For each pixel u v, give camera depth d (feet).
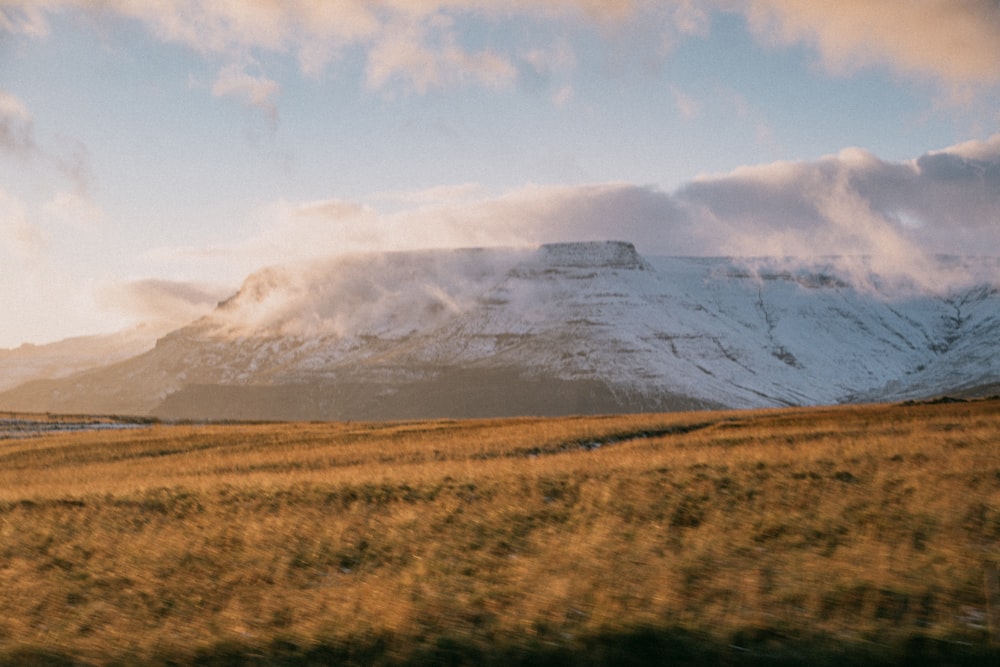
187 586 49.80
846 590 38.34
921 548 47.01
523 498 70.13
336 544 57.67
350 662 34.30
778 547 49.44
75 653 37.24
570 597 39.78
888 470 71.77
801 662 30.86
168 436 196.85
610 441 141.59
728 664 31.42
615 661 32.32
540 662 32.86
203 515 72.59
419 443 143.13
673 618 35.58
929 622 33.96
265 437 184.85
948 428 111.75
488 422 216.74
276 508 73.51
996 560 42.55
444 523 62.80
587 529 57.67
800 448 95.14
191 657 35.88
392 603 40.70
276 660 35.09
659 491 69.10
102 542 63.31
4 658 36.94
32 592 50.52
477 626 36.99
